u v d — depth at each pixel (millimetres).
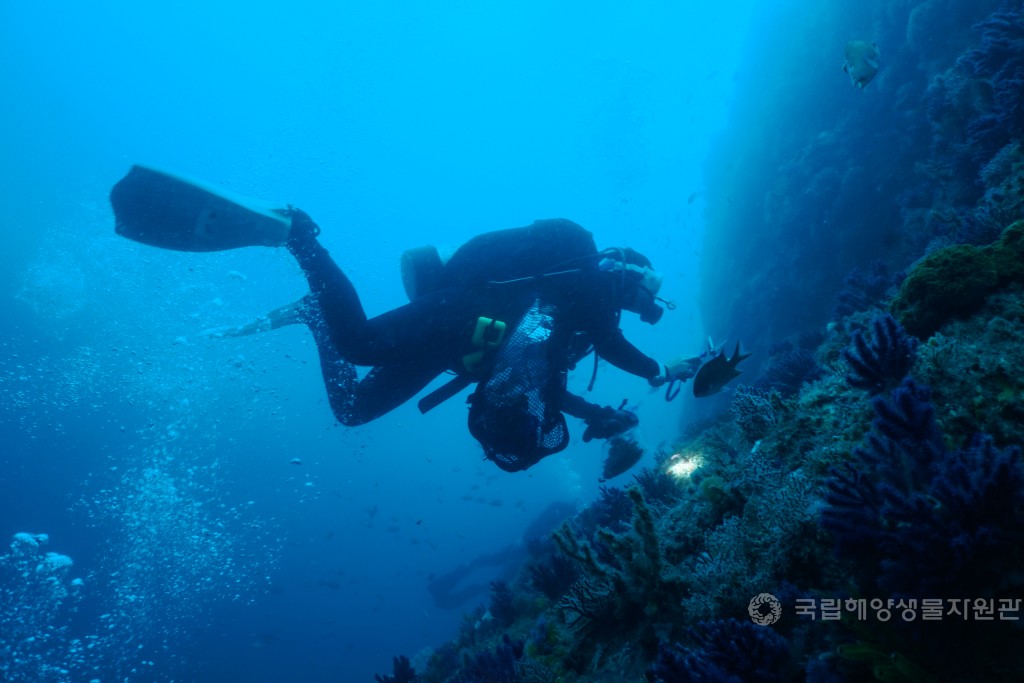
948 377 2299
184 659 41906
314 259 3975
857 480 2020
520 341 3627
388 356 3869
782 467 2740
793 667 1971
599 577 3133
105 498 35188
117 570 35281
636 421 3836
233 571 51125
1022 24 5664
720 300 19203
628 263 4234
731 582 2412
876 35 11875
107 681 34062
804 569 2213
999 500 1661
